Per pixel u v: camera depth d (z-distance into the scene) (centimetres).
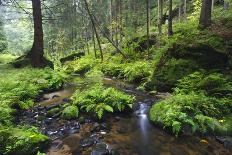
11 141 674
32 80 1416
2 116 839
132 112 997
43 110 1030
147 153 693
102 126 864
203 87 1016
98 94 1036
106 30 4256
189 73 1166
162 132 816
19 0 2397
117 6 3127
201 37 1266
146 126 868
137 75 1533
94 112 930
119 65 1939
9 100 1016
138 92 1284
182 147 716
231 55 1117
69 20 4778
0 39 3672
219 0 3222
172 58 1259
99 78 1778
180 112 826
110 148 720
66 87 1469
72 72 2164
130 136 797
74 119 927
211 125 774
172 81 1191
